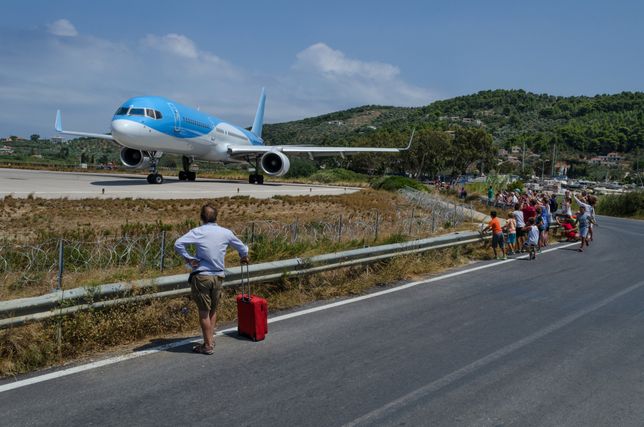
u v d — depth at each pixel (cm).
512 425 427
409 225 1786
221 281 586
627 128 19900
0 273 851
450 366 562
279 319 730
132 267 935
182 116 2755
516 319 768
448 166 10581
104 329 596
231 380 506
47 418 416
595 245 1802
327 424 420
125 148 2909
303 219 1867
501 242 1387
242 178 4619
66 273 882
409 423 425
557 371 555
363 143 10144
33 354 529
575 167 17138
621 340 673
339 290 902
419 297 895
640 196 4372
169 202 1977
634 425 432
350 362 566
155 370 529
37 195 1933
